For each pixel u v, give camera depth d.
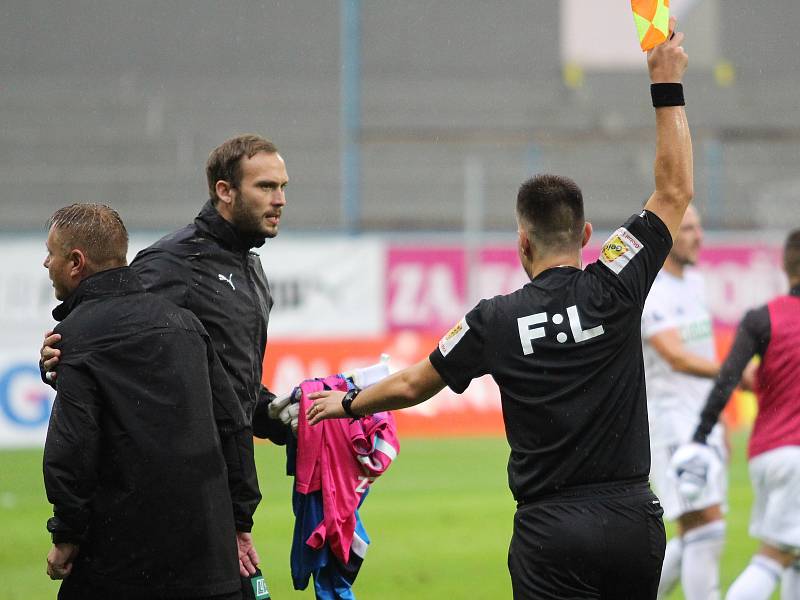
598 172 82.06
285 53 88.50
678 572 22.38
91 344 12.59
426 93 89.00
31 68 85.94
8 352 55.16
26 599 24.08
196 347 13.16
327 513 14.62
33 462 49.50
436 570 27.12
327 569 15.09
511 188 80.69
